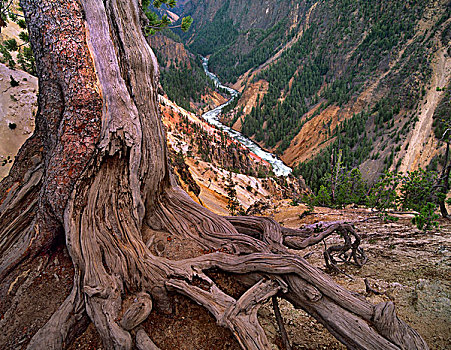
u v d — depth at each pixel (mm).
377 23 190375
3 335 3527
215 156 115875
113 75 4297
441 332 3975
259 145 165875
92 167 4188
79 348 3531
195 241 4766
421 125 109875
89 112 4102
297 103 186125
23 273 4039
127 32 4676
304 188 98688
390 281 5449
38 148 4859
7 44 6672
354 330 3324
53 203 4117
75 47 4051
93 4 4215
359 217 12625
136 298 3834
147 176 4824
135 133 4484
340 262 6840
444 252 6203
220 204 55531
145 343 3445
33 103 33156
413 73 140875
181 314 3891
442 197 9430
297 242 5105
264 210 22297
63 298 3883
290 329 4410
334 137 137500
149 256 4234
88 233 4055
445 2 165375
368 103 151250
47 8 4012
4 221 4418
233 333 3320
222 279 4203
